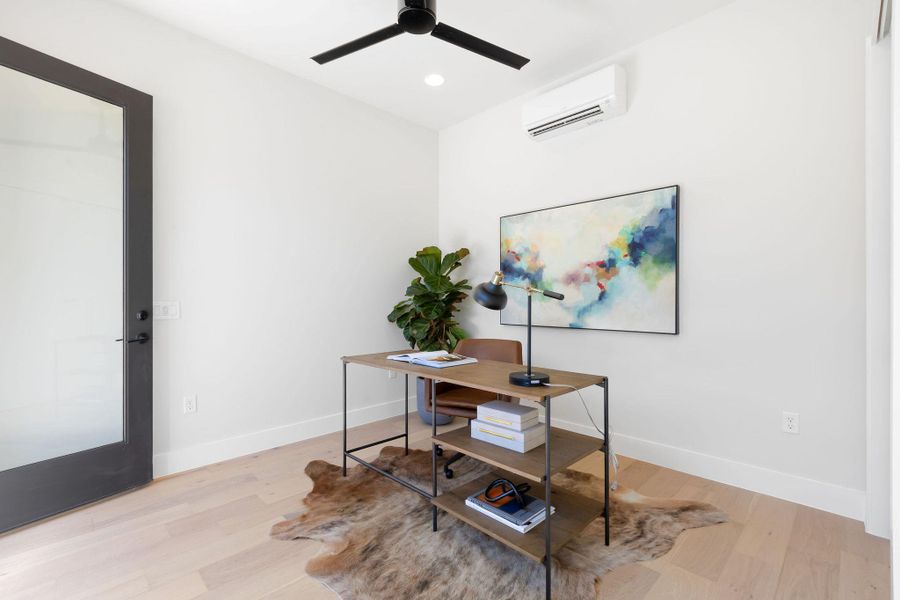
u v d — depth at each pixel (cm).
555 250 323
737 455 241
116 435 235
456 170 407
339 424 346
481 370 206
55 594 156
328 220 341
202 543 188
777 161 226
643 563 172
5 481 193
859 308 204
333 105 343
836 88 209
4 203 202
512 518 171
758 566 171
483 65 305
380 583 161
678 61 261
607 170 296
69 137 219
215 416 281
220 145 283
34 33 217
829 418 213
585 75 306
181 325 267
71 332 220
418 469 265
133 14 248
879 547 182
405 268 396
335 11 247
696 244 254
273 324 309
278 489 240
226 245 286
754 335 235
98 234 229
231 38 275
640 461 279
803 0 218
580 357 312
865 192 196
